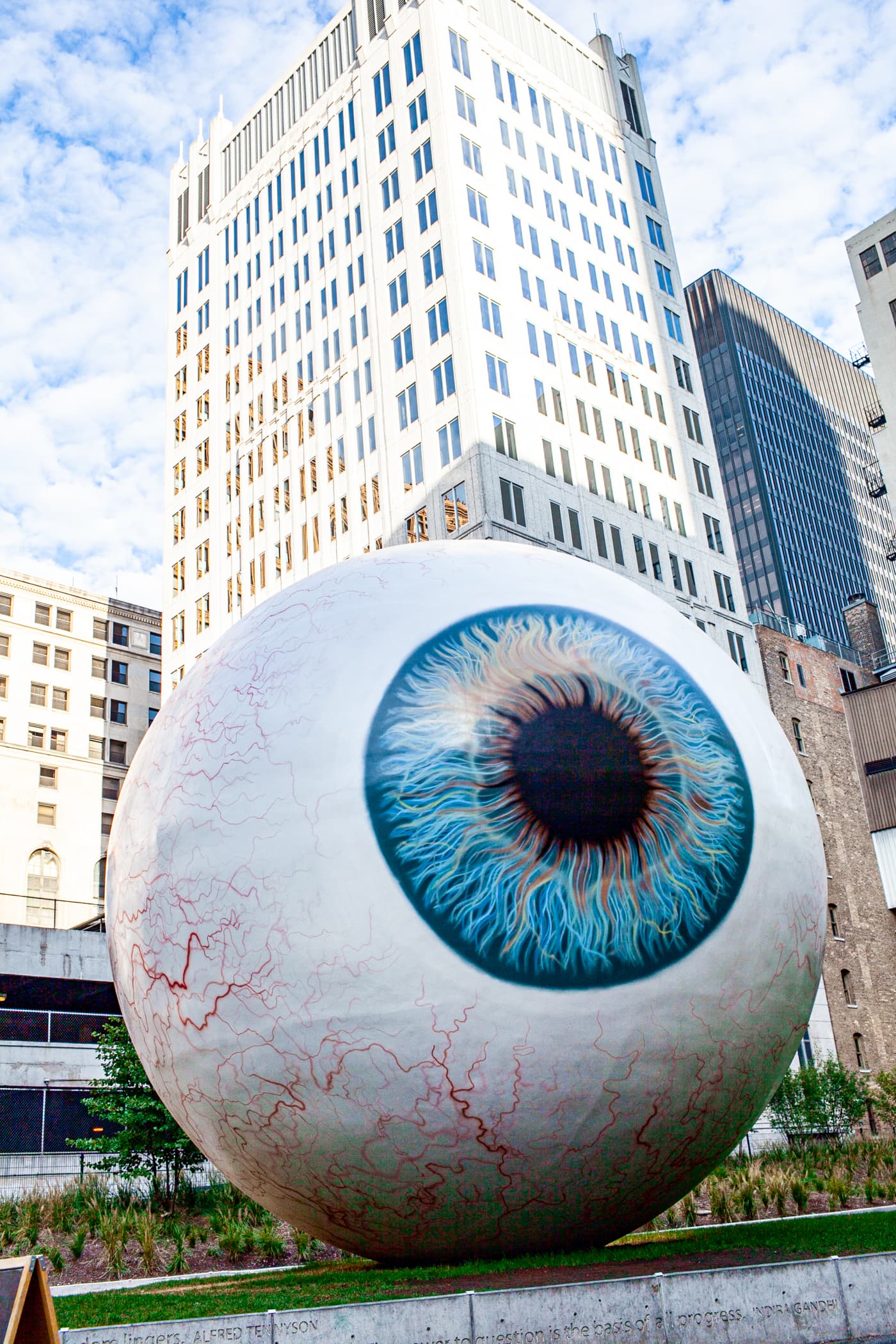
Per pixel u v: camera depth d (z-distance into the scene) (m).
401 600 10.02
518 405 48.91
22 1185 23.38
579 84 61.19
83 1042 35.72
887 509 149.12
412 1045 8.56
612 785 9.22
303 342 58.75
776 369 144.50
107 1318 9.35
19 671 68.44
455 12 55.00
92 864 67.62
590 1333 7.45
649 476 54.72
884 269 67.00
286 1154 9.23
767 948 9.47
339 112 59.41
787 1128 31.97
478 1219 9.26
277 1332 7.50
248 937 9.02
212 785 9.57
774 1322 7.64
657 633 10.26
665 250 62.22
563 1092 8.67
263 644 10.25
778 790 10.05
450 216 50.47
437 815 8.90
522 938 8.69
